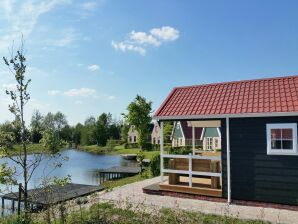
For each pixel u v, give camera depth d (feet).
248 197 37.52
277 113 35.47
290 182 35.27
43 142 24.39
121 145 288.30
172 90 49.96
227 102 41.50
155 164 73.51
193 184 43.57
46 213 26.96
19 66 22.80
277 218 31.89
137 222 28.76
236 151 38.60
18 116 23.17
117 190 47.73
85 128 327.67
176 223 29.12
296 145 35.12
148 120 206.90
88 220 28.43
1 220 28.32
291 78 42.88
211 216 31.99
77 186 71.05
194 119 41.06
